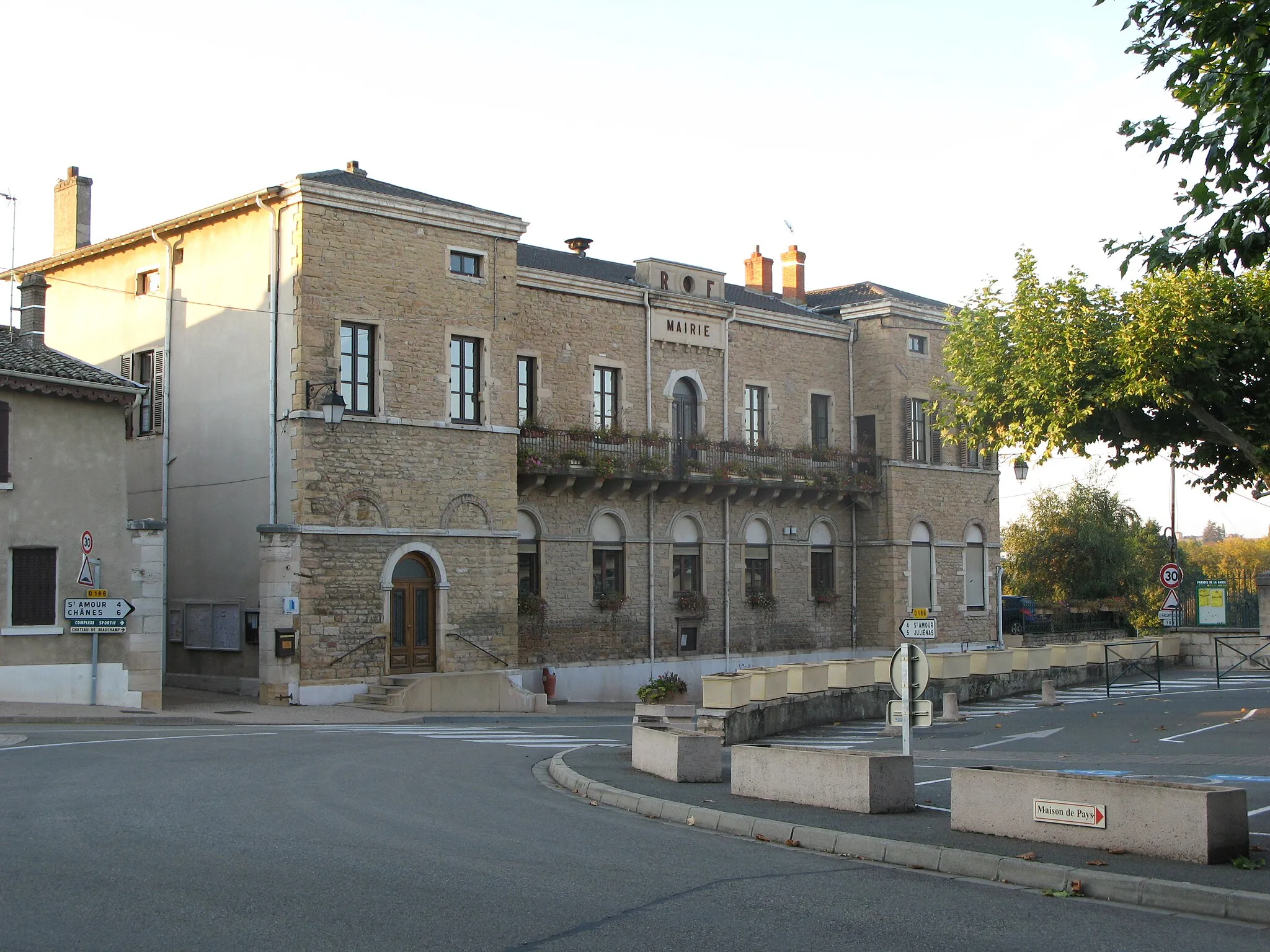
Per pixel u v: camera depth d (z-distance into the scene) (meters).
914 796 13.53
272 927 8.10
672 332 39.25
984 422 26.97
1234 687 34.56
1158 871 9.79
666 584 38.88
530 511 35.59
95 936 7.82
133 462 34.06
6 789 13.78
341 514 29.80
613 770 16.86
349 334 30.31
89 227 37.00
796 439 42.72
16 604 24.84
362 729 24.69
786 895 9.48
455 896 9.05
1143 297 22.73
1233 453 24.22
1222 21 12.52
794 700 26.23
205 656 31.81
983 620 46.59
